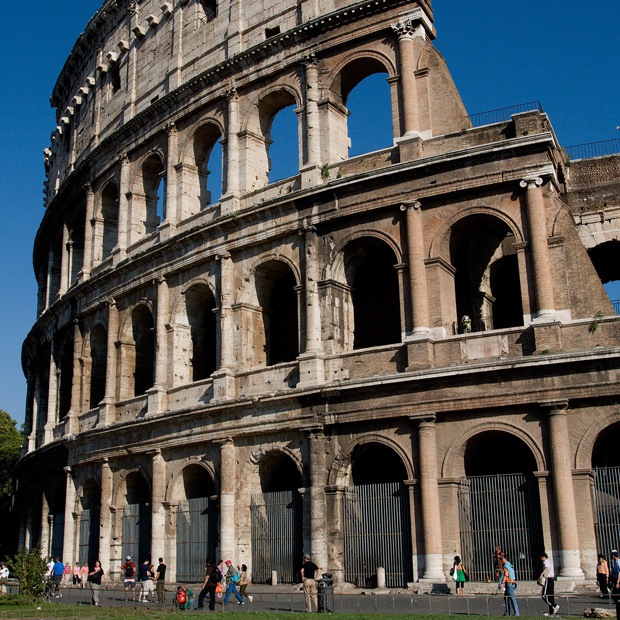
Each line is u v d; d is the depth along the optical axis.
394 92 52.81
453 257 50.44
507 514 44.25
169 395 59.50
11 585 59.28
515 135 48.16
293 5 59.44
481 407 45.03
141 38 73.19
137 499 63.16
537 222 46.34
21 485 85.19
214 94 61.94
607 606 37.00
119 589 57.72
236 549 52.19
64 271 79.94
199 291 60.91
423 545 44.94
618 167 54.34
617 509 42.25
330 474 48.78
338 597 43.59
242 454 53.44
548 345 44.53
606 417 42.88
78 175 77.69
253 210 55.50
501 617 33.06
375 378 47.47
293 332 58.16
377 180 50.75
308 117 55.56
